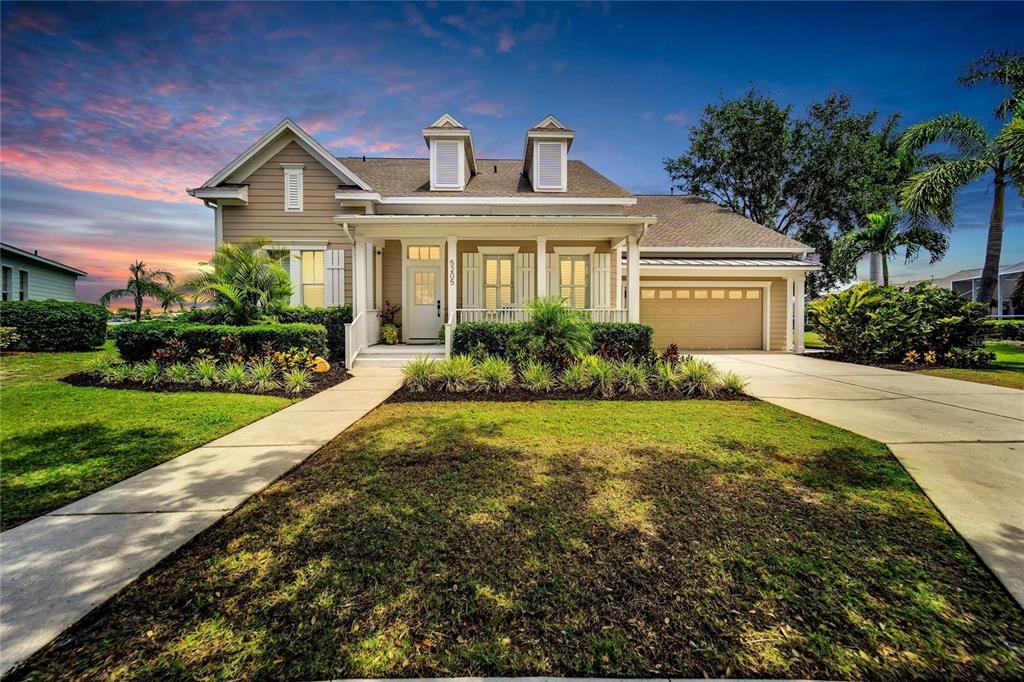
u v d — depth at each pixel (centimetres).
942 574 215
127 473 346
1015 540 248
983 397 684
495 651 165
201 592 197
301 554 230
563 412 578
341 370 941
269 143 1159
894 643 169
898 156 1442
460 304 1255
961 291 3550
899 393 722
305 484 328
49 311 1146
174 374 739
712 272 1430
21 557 223
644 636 173
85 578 206
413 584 205
